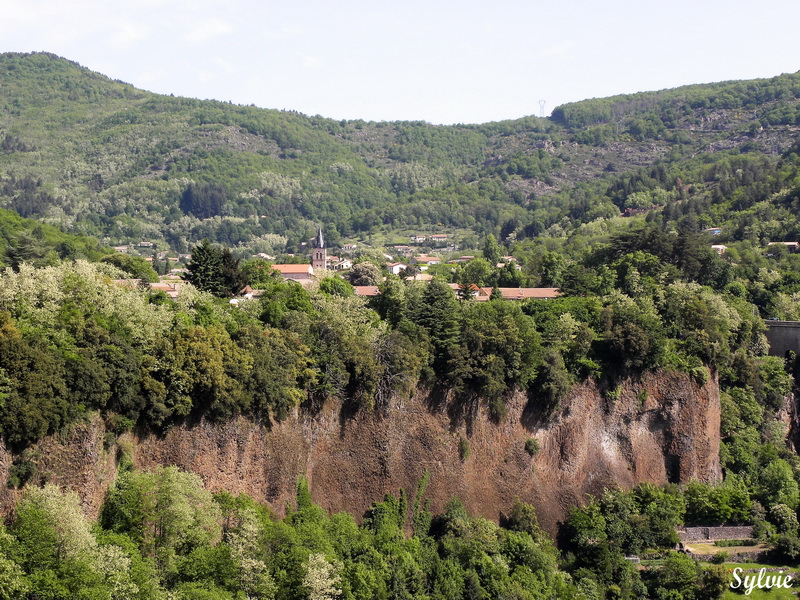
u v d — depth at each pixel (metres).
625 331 140.38
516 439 131.50
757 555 131.75
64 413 85.88
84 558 76.81
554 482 133.50
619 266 185.25
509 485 129.50
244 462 105.38
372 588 99.19
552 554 123.94
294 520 108.25
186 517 88.25
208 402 100.56
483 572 111.25
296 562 94.69
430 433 124.62
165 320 103.69
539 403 133.62
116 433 92.50
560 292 187.25
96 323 94.00
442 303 132.00
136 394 94.31
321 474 115.38
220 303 126.00
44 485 84.88
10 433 82.19
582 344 138.38
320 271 181.25
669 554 128.00
